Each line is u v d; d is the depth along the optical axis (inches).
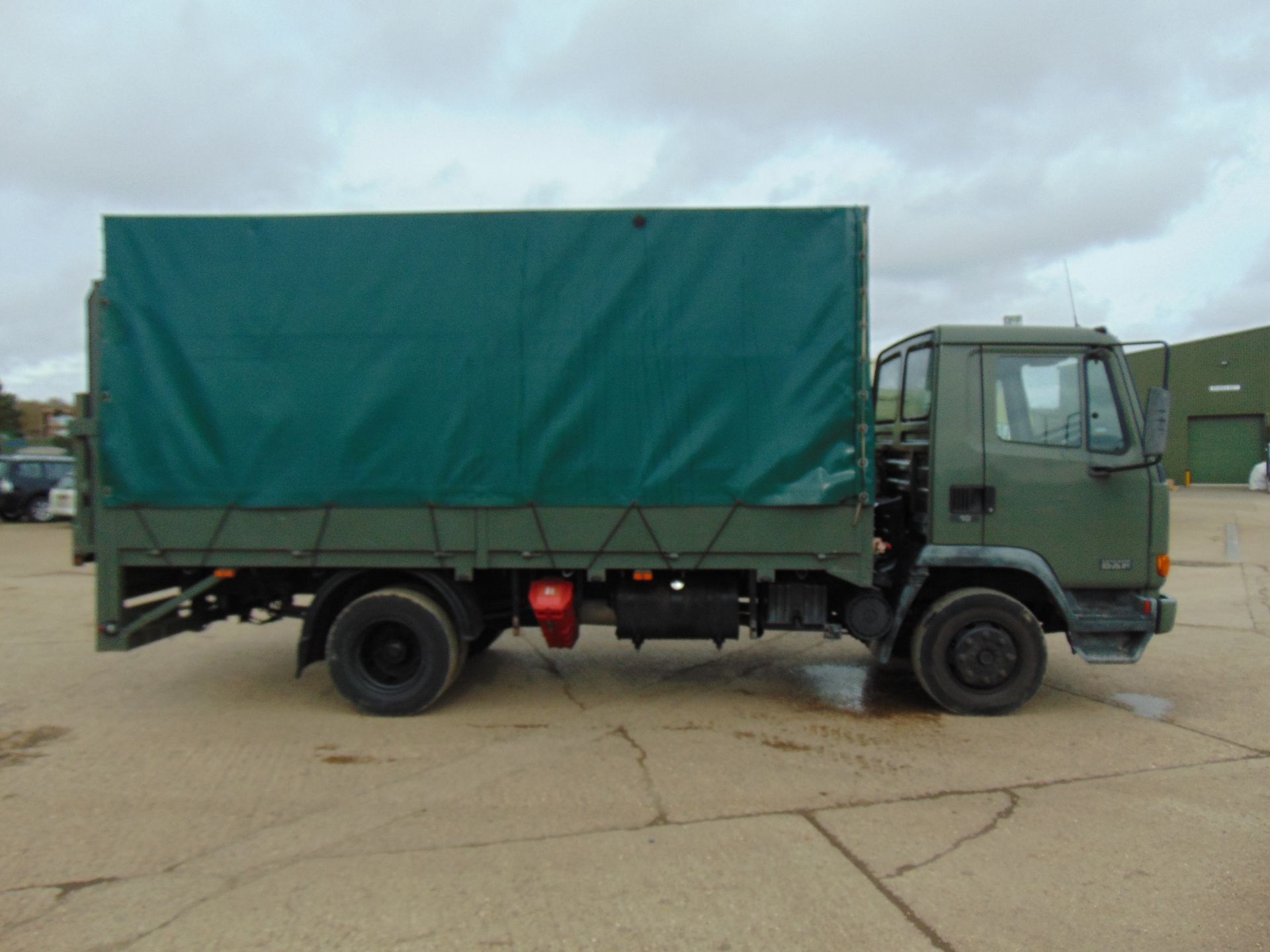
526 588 229.3
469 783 171.0
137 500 212.7
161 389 211.5
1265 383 1304.1
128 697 233.8
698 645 301.3
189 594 218.7
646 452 208.7
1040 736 200.2
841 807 159.0
